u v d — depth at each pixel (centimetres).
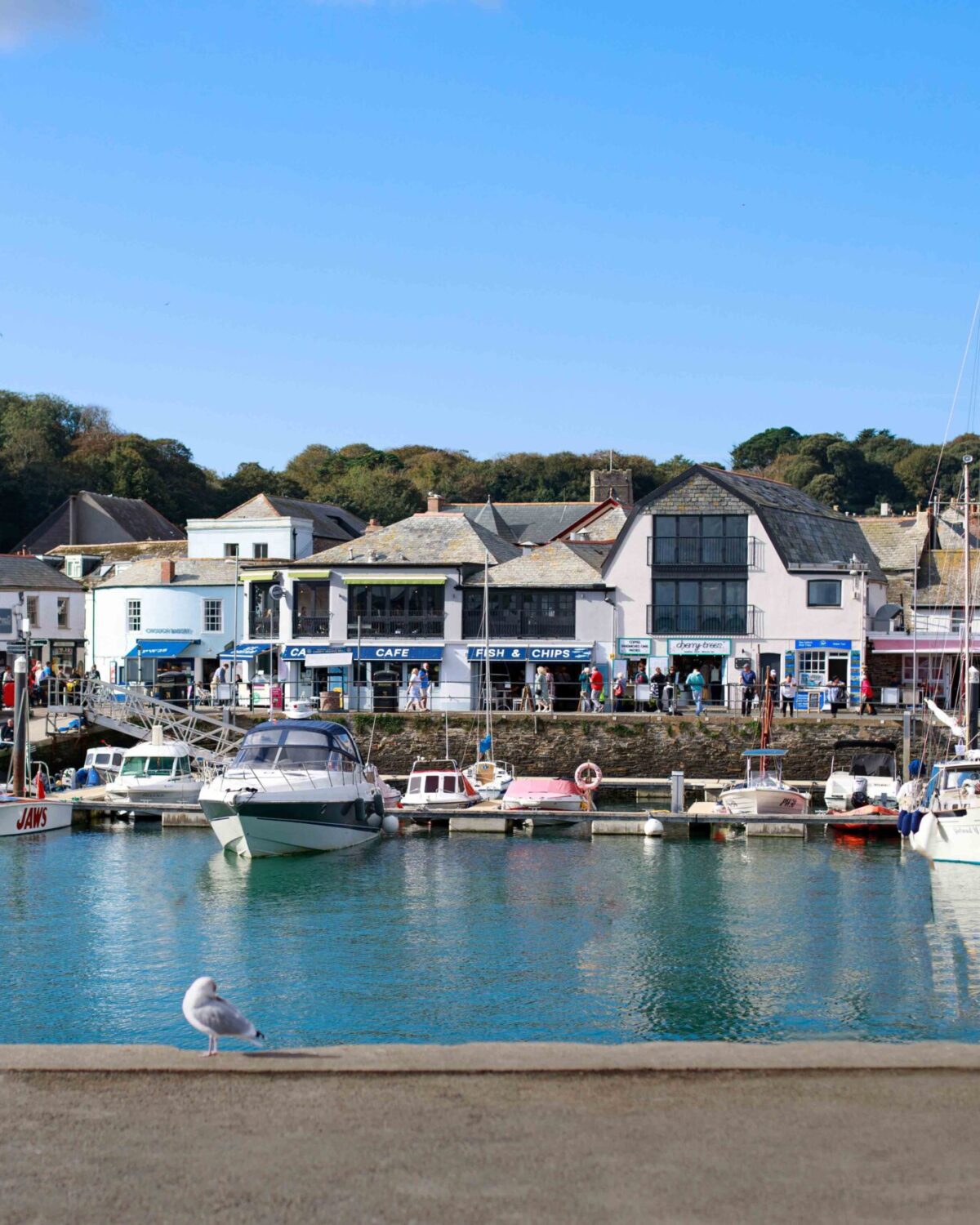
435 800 4728
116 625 7394
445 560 6625
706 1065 1082
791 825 4362
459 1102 1009
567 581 6550
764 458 17812
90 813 4669
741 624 6397
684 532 6462
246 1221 825
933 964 2552
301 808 3909
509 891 3381
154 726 5228
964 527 4366
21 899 3247
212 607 7275
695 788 5344
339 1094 1027
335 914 3070
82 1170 895
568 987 2377
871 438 17350
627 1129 963
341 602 6662
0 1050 1122
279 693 6306
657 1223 823
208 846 4128
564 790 4750
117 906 3152
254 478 13938
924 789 4272
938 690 6538
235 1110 995
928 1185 873
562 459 16438
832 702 5784
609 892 3372
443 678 6544
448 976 2459
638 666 6438
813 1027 2120
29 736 5406
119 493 12025
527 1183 876
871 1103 1011
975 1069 1082
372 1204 848
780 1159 913
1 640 7325
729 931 2873
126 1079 1056
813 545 6762
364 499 14062
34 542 9975
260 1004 2261
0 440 12094
